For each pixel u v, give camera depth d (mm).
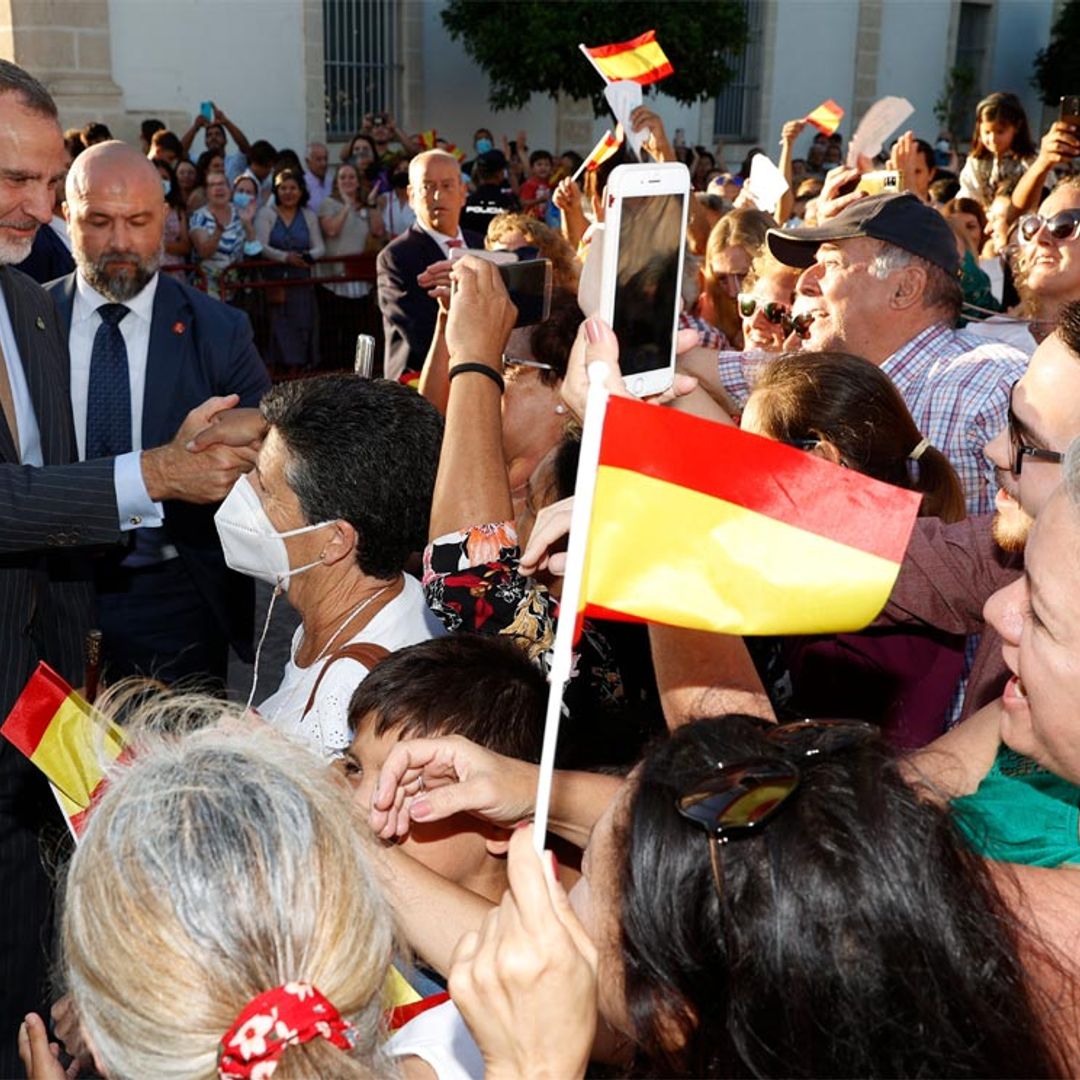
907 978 1080
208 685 4090
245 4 14750
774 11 20641
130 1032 1152
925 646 2420
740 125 21062
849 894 1088
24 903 3174
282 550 2465
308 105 15539
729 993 1115
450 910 1793
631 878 1172
